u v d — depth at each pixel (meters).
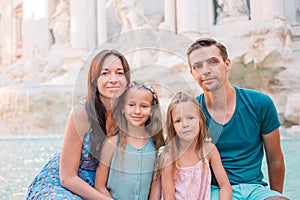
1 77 22.16
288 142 11.73
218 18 20.22
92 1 22.59
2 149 12.07
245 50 17.73
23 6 24.14
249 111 3.47
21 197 5.57
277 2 18.11
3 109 17.73
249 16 19.69
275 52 17.09
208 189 3.14
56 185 3.11
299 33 18.33
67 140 3.03
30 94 17.33
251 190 3.30
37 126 17.14
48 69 21.38
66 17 23.23
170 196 3.06
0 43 25.72
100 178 3.06
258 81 17.53
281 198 3.06
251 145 3.49
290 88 16.91
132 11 20.72
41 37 23.64
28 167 8.48
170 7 20.70
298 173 6.80
